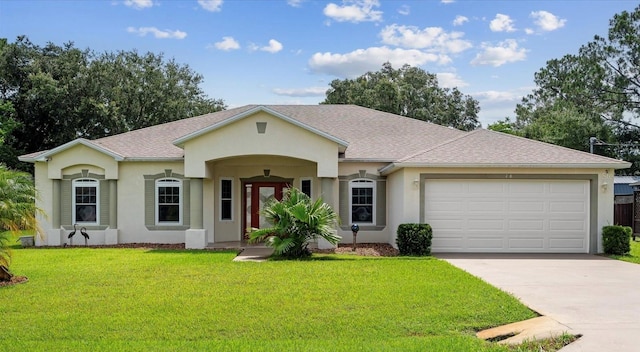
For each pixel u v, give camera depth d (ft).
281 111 80.07
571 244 55.42
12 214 37.29
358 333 24.09
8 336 23.71
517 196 55.62
